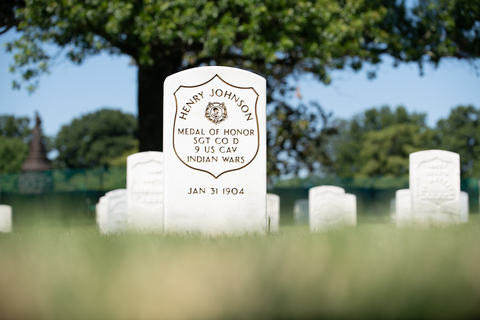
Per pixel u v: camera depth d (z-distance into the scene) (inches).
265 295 82.9
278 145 1042.1
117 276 99.5
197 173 286.7
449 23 814.5
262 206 290.2
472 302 81.4
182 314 76.7
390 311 76.0
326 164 1173.7
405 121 3125.0
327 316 75.7
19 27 680.4
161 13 657.0
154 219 480.4
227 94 289.9
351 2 735.7
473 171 2586.1
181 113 287.1
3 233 277.9
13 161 2642.7
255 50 665.0
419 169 498.3
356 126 3294.8
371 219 676.7
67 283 92.7
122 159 2677.2
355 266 98.6
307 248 124.4
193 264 111.8
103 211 542.9
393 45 800.3
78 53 713.6
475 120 2753.4
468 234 178.5
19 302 83.4
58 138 3036.4
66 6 650.8
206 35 660.1
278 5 671.8
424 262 103.3
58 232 239.0
